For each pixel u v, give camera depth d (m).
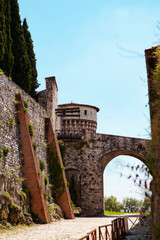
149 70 12.73
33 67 42.12
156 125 6.54
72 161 41.50
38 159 28.88
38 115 31.52
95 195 39.78
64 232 17.89
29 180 24.34
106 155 41.91
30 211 23.44
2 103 22.64
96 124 57.50
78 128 53.41
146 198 8.52
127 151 42.00
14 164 23.14
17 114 25.70
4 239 14.35
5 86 23.69
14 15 36.72
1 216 18.56
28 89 36.94
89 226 22.17
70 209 31.20
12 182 21.56
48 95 41.62
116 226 14.51
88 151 41.41
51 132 33.62
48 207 27.14
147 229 10.88
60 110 45.28
